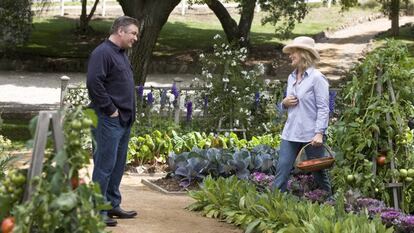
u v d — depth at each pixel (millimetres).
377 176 7855
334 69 29625
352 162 7855
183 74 29812
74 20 38781
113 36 7332
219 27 39656
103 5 40594
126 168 11797
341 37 37406
